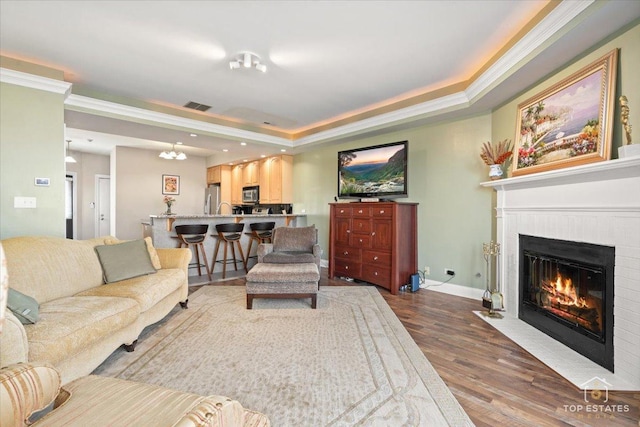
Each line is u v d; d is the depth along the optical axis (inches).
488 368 82.7
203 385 73.9
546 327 105.1
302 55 116.5
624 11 74.9
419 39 105.7
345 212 188.2
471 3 87.2
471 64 124.6
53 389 45.0
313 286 131.7
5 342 50.4
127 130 180.2
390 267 160.6
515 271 122.8
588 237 88.1
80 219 299.9
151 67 125.5
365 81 140.3
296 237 170.4
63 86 123.4
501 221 131.0
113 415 38.9
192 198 329.1
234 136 204.4
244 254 227.3
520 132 121.2
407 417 62.5
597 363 84.2
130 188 285.4
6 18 93.2
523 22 96.5
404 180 170.2
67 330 65.9
